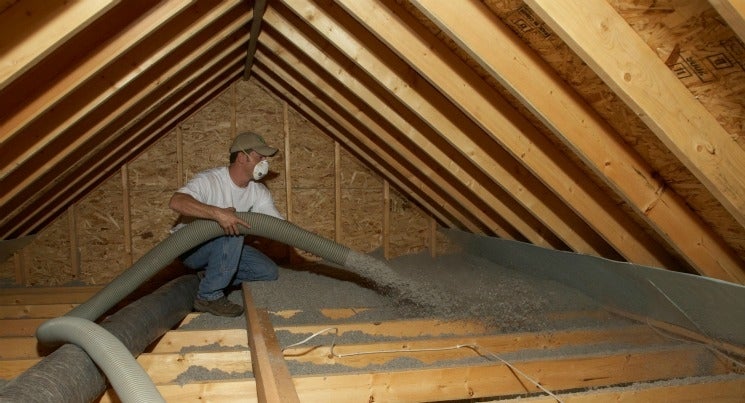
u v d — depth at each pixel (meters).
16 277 3.66
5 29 1.24
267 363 1.58
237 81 3.95
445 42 1.86
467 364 1.83
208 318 2.59
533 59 1.63
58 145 2.17
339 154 4.08
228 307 2.61
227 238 2.57
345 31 2.10
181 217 2.88
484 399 2.19
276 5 2.39
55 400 1.19
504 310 2.56
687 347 1.98
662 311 2.21
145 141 3.56
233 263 2.59
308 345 2.06
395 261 4.06
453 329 2.32
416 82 2.16
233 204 2.85
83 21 1.28
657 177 1.81
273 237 2.61
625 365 1.89
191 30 1.96
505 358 1.96
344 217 4.16
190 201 2.47
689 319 2.08
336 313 2.57
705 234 1.88
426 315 2.54
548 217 2.41
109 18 1.60
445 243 4.23
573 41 1.31
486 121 1.95
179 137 3.84
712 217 1.82
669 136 1.40
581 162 2.01
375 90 2.47
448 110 2.20
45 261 3.76
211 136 3.92
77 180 3.12
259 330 2.01
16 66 1.25
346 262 2.64
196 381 1.63
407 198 4.23
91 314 2.14
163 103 2.96
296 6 2.07
